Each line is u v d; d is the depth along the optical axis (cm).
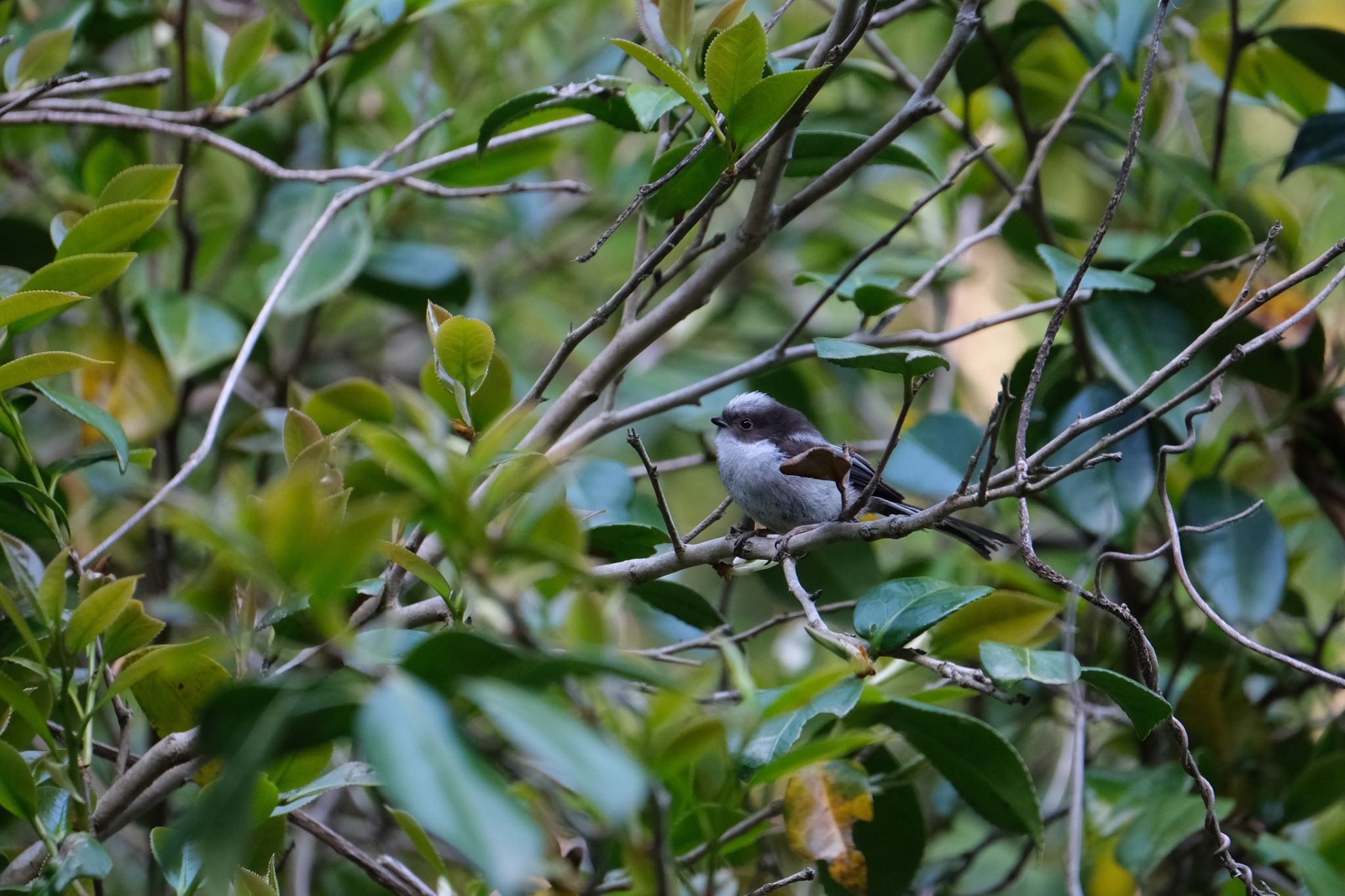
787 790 675
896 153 911
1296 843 902
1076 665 650
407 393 462
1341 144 1002
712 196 710
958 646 770
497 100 1247
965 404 1500
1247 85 1222
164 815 928
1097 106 1201
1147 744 1080
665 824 473
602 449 1253
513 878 314
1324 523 1244
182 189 1058
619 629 536
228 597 648
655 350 1412
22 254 1027
